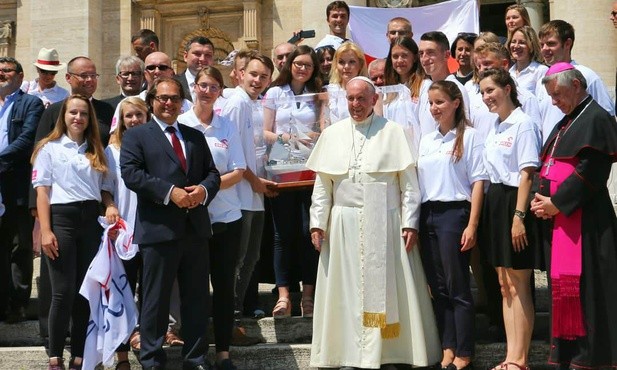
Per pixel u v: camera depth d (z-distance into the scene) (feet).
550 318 27.37
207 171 28.96
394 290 28.45
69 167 30.37
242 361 30.35
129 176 27.78
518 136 28.12
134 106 31.22
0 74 35.65
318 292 29.27
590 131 26.55
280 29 71.20
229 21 72.02
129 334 29.27
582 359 26.40
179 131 28.86
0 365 31.89
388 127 29.63
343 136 29.81
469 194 28.91
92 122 30.99
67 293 29.89
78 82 33.27
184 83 35.88
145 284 28.07
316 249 29.99
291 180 32.35
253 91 33.01
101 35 73.51
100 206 31.22
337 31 40.83
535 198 27.14
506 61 31.91
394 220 29.09
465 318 28.32
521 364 27.84
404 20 36.06
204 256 28.60
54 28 72.33
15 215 34.73
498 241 28.22
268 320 32.42
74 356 30.19
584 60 62.23
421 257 29.43
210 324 32.45
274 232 33.63
